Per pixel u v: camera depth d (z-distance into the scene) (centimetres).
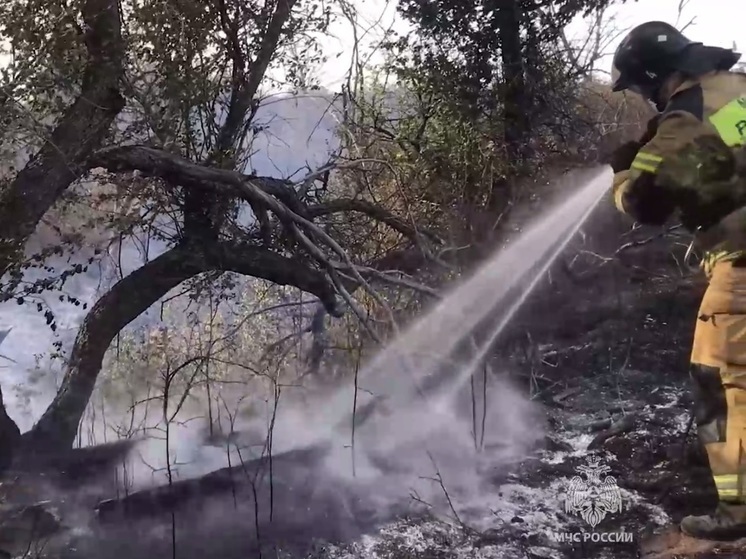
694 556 297
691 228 295
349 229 680
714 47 293
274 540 374
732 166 275
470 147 718
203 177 520
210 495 427
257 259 589
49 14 449
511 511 396
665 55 295
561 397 575
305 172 668
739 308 279
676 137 282
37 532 388
